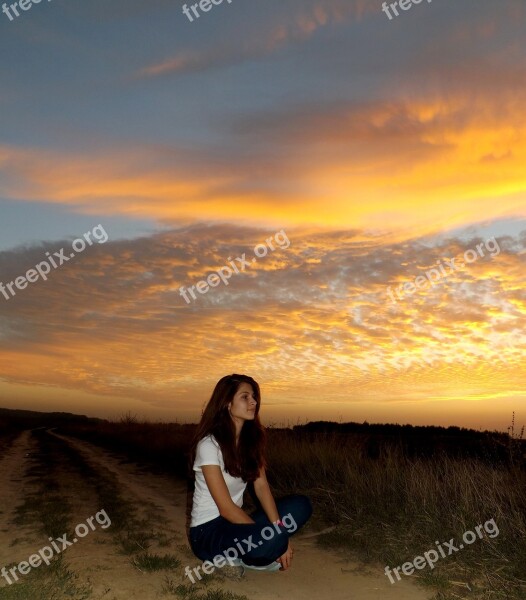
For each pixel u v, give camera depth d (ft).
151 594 13.16
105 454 60.90
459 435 41.57
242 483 13.19
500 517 17.17
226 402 12.89
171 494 30.50
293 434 39.68
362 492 22.67
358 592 13.89
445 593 13.64
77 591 13.17
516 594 13.41
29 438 104.73
